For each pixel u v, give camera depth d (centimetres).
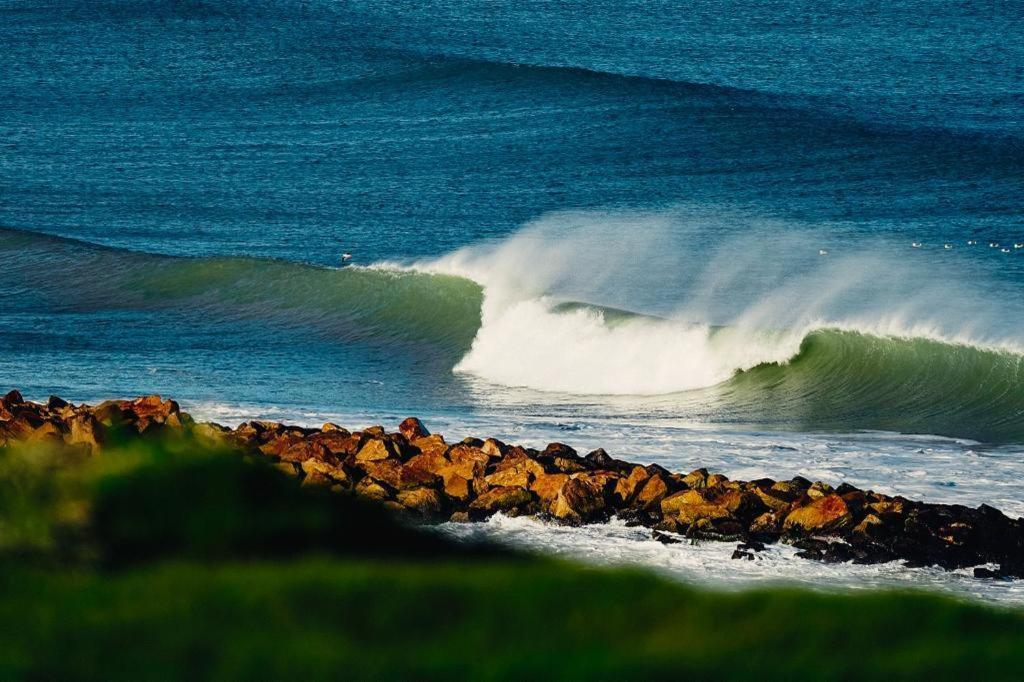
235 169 17225
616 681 2369
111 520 2978
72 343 9838
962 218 12975
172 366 8900
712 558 3978
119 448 3472
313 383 8419
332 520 3259
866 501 4550
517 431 6400
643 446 6019
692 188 15000
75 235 14038
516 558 3291
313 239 13475
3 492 3045
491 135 18362
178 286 11575
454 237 13212
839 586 3688
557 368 8669
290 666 2361
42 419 5066
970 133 17038
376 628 2494
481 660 2395
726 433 6750
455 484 4719
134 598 2605
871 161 15838
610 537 4197
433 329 9850
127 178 16850
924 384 7731
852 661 2481
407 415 7062
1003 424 6994
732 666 2464
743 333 8462
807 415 7400
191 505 3128
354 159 17512
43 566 2769
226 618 2517
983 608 2856
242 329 10394
